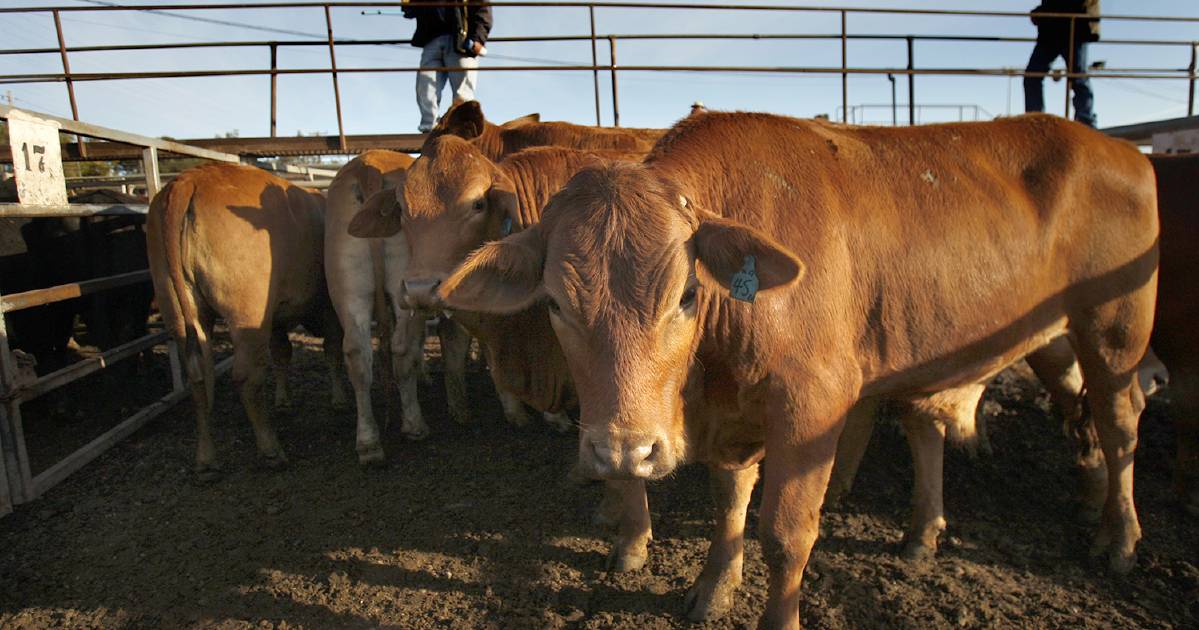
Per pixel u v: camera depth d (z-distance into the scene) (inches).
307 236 229.3
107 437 220.8
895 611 134.6
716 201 113.4
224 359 331.9
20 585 149.1
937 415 143.4
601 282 88.7
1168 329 169.6
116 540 167.0
